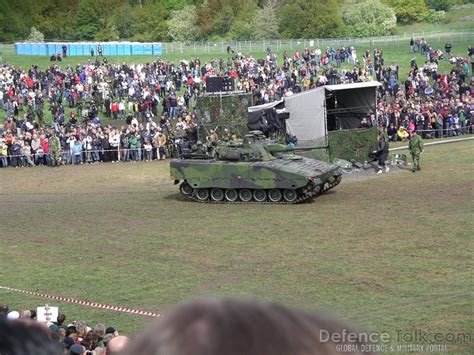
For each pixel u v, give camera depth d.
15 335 3.03
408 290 26.08
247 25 124.75
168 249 34.28
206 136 61.97
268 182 43.31
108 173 58.91
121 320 24.73
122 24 131.50
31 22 131.88
